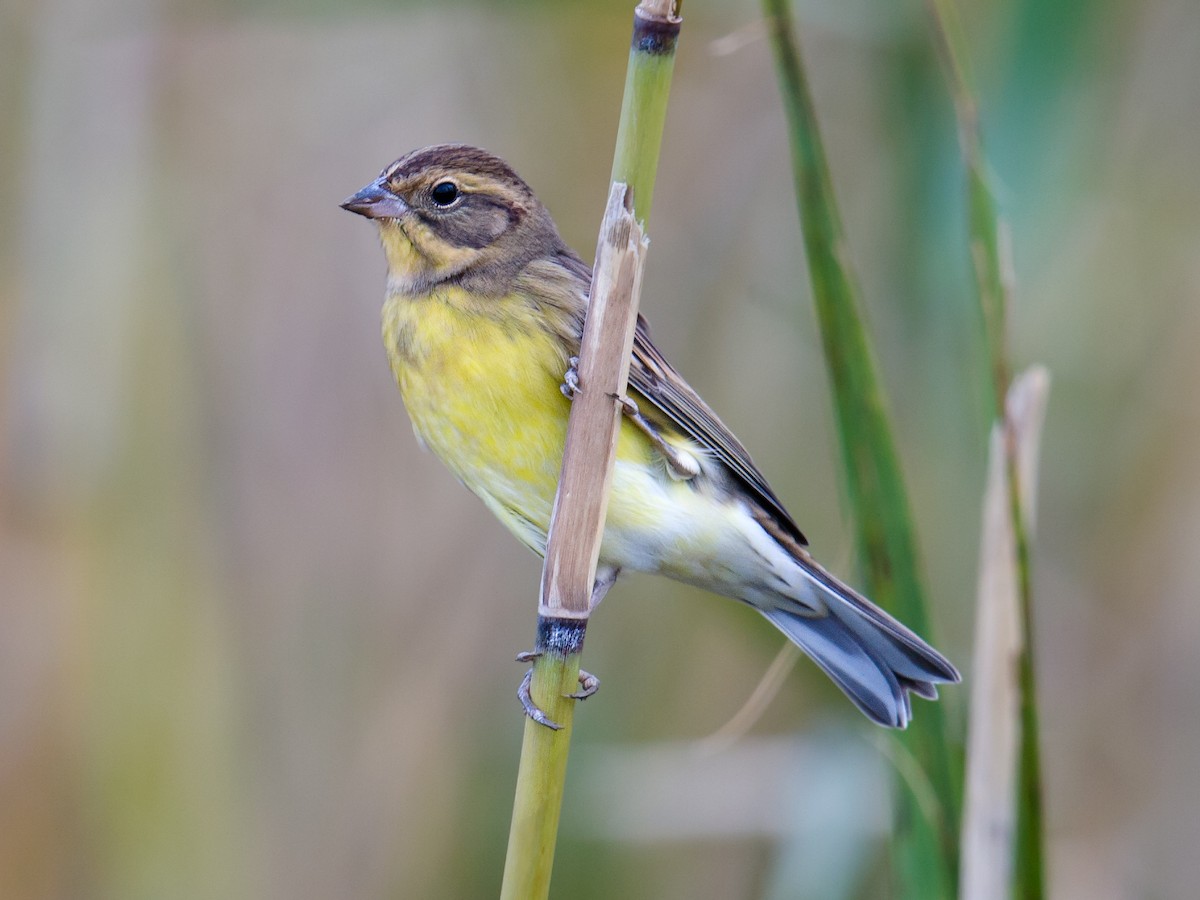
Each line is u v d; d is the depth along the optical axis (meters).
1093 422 11.69
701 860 10.93
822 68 11.79
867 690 7.79
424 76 11.88
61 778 9.93
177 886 9.88
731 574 8.02
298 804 10.35
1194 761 11.58
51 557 10.05
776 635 8.98
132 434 10.15
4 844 9.78
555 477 7.91
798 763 9.51
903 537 7.36
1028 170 9.17
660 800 10.15
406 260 8.23
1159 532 11.84
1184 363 11.78
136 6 10.64
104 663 9.98
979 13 9.72
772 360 11.53
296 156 11.58
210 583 10.24
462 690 10.93
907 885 7.47
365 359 11.41
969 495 9.59
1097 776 11.64
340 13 10.66
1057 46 9.15
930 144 9.20
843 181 11.59
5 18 10.45
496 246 8.16
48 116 10.42
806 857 8.88
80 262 10.27
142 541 10.10
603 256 6.05
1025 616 6.69
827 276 6.96
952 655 9.77
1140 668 11.76
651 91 5.87
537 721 5.87
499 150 11.80
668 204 11.88
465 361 7.90
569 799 10.24
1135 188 11.66
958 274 9.13
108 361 10.20
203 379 10.48
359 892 10.34
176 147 10.88
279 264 11.40
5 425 10.21
